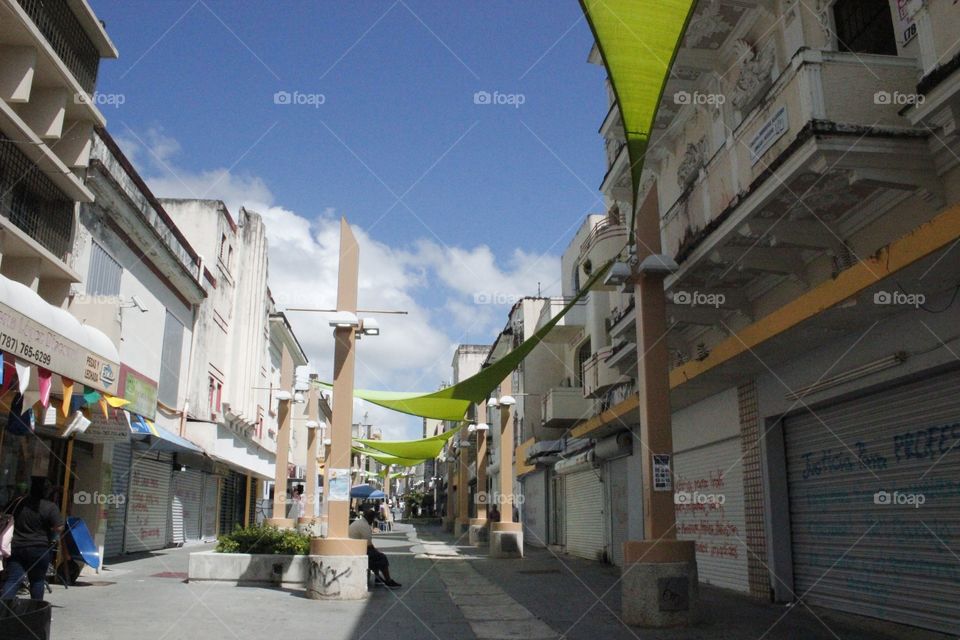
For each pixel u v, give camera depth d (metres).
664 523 8.77
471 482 43.28
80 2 11.27
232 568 12.59
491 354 38.69
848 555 9.54
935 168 7.68
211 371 24.30
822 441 10.23
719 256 9.98
